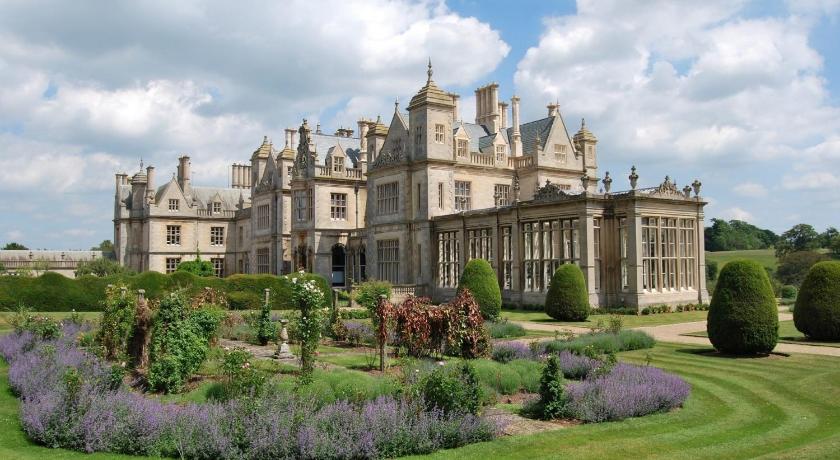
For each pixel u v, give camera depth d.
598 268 43.69
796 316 29.34
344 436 12.20
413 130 54.84
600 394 15.45
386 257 57.59
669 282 43.50
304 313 20.00
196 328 18.09
